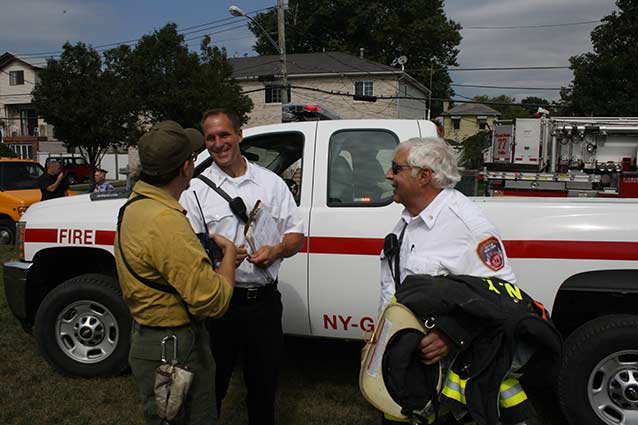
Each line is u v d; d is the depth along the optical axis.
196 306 1.93
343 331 3.43
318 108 3.96
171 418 1.93
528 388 3.83
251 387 2.75
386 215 3.29
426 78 44.94
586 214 3.03
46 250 3.90
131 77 23.38
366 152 3.45
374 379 1.84
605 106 25.34
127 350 3.82
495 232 1.90
